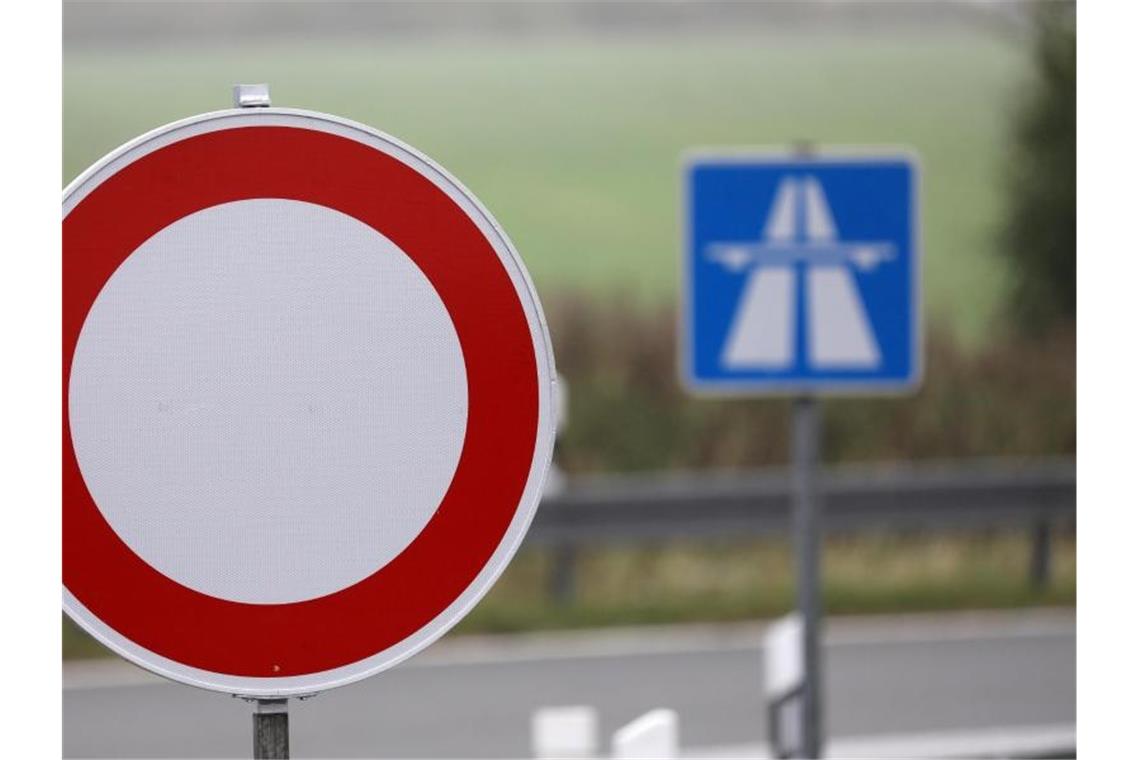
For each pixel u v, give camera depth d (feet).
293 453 23.02
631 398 150.41
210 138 23.13
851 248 50.19
